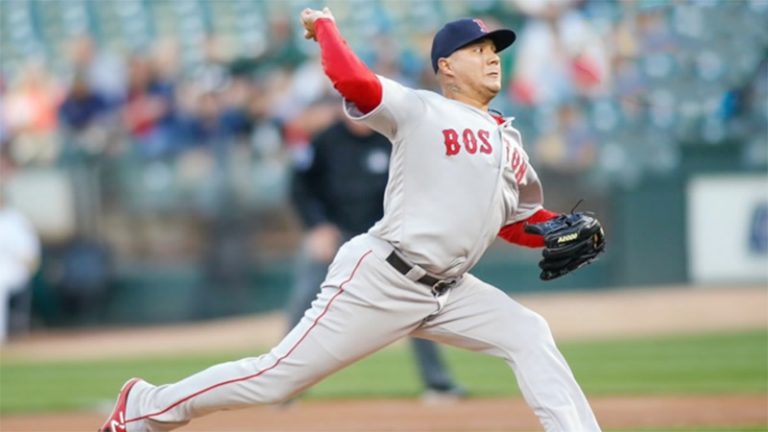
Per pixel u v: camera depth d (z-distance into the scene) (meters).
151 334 50.22
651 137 52.91
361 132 28.23
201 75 55.38
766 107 53.28
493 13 55.62
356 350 15.95
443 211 15.52
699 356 37.84
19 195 54.31
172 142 53.81
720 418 25.22
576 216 16.59
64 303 53.12
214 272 52.69
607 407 27.50
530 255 51.91
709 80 53.97
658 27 54.84
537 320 16.47
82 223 53.88
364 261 15.77
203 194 53.09
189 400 16.12
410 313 16.00
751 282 51.94
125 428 16.44
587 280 52.25
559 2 54.94
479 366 38.47
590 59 53.97
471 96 16.23
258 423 26.44
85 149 54.41
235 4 57.44
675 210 52.34
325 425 25.77
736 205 52.12
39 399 33.22
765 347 39.38
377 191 28.42
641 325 45.53
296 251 52.28
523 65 54.12
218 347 44.72
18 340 50.16
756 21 54.81
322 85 50.09
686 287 52.06
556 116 53.50
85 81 55.19
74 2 58.88
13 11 59.22
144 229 53.59
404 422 25.83
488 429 24.48
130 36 57.81
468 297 16.52
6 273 48.00
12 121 55.25
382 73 45.66
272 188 52.50
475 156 15.61
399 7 56.50
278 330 47.75
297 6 56.97
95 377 38.03
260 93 54.19
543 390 15.95
